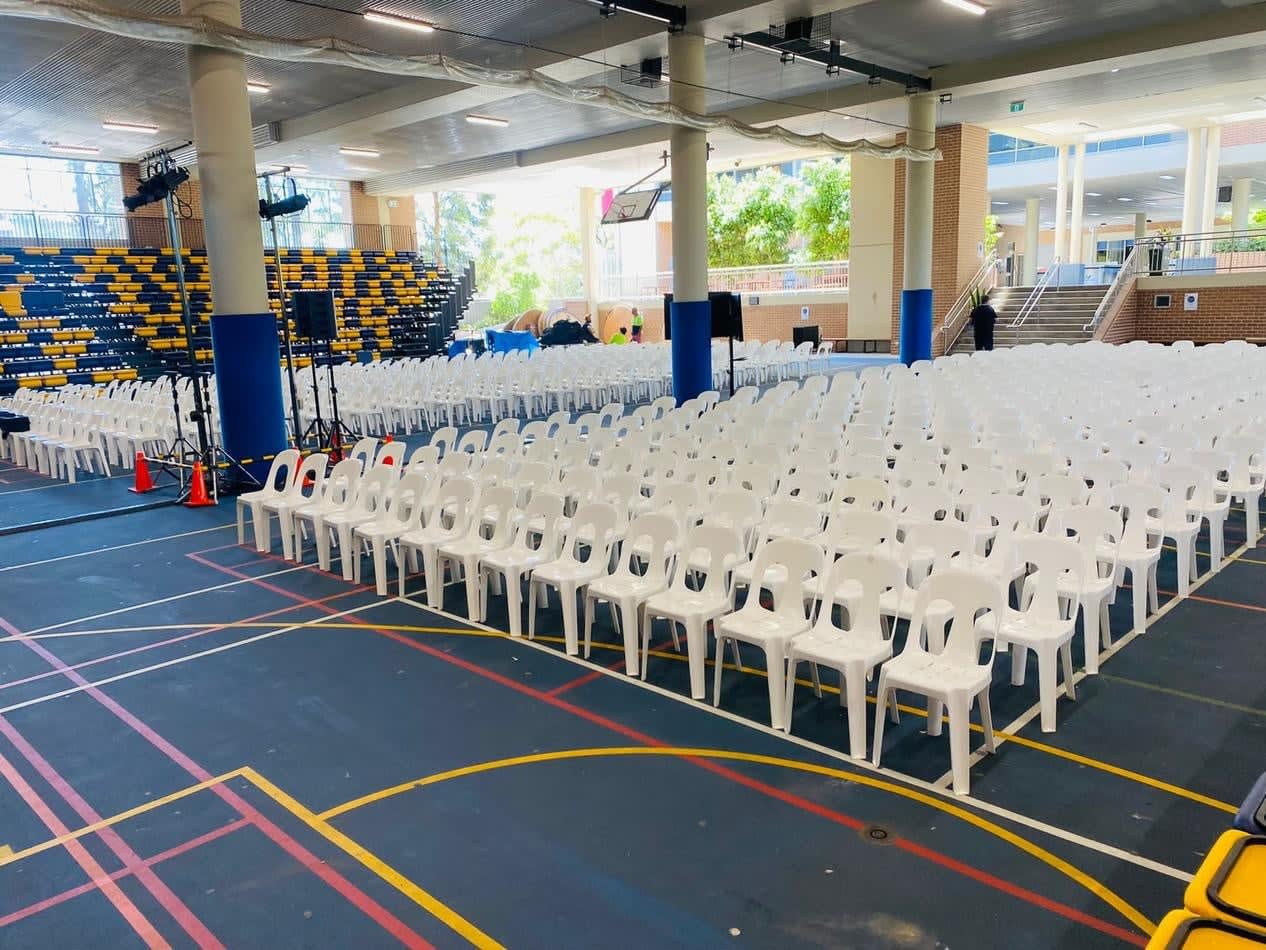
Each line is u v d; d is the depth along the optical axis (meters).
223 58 9.52
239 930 3.23
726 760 4.30
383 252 26.69
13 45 11.92
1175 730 4.44
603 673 5.36
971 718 4.65
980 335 18.83
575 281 45.25
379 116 16.11
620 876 3.45
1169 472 6.40
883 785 4.04
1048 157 29.31
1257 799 2.13
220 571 7.62
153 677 5.49
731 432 8.77
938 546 5.20
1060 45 14.41
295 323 10.92
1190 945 1.71
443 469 7.64
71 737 4.75
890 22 12.85
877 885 3.34
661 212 41.56
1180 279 20.72
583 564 5.90
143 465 10.84
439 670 5.46
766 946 3.06
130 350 20.58
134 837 3.83
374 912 3.30
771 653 4.57
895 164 24.03
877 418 9.23
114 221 22.83
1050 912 3.17
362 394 14.40
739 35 12.18
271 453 10.44
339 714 4.91
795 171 40.16
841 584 5.19
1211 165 24.53
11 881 3.56
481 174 24.48
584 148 22.06
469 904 3.32
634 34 12.23
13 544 8.70
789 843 3.62
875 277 25.36
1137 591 5.60
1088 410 9.14
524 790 4.09
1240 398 10.23
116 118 16.58
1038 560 4.76
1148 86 17.05
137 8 10.85
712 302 13.58
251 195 9.94
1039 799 3.88
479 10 11.40
